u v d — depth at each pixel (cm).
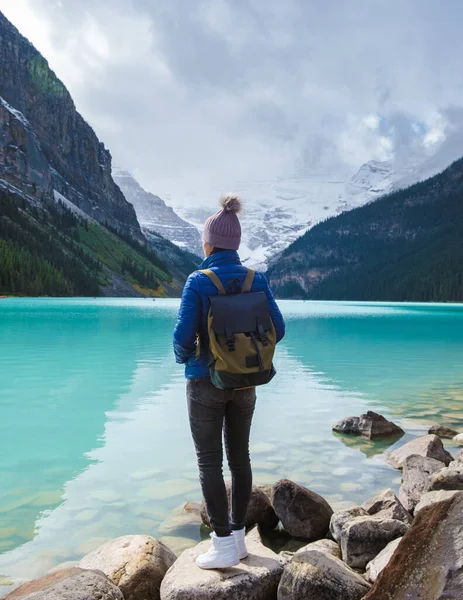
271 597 309
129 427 727
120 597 279
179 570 317
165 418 780
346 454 621
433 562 241
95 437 673
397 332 2738
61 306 5359
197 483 514
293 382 1156
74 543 390
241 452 333
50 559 364
